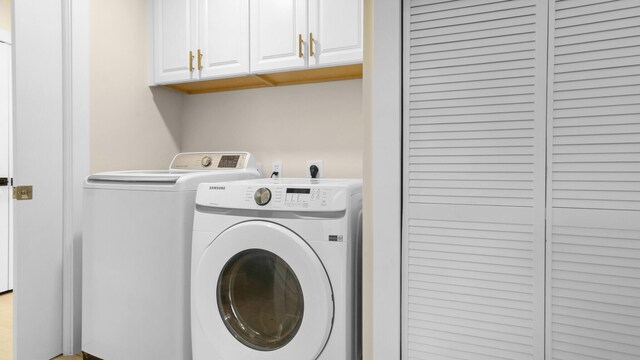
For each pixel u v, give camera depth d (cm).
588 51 100
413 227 119
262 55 201
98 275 171
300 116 227
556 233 104
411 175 119
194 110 255
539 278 106
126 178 165
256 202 136
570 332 104
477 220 112
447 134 115
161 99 242
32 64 174
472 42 111
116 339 166
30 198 174
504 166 109
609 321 100
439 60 115
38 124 177
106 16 206
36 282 177
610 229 99
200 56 216
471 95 112
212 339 142
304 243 128
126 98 218
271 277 140
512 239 109
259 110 237
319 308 126
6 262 294
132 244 161
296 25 193
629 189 97
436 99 116
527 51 106
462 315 115
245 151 232
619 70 97
